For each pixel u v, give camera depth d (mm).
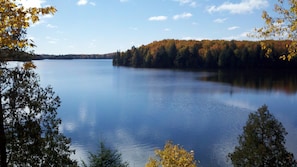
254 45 115312
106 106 41938
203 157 21719
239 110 37750
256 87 60031
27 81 7625
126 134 27688
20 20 5188
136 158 21594
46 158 7891
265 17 6336
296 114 35062
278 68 110500
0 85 7094
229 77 84312
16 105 7477
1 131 7082
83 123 31891
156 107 40500
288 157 13484
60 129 29547
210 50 125562
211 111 37312
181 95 50844
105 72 118500
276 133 13688
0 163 7152
